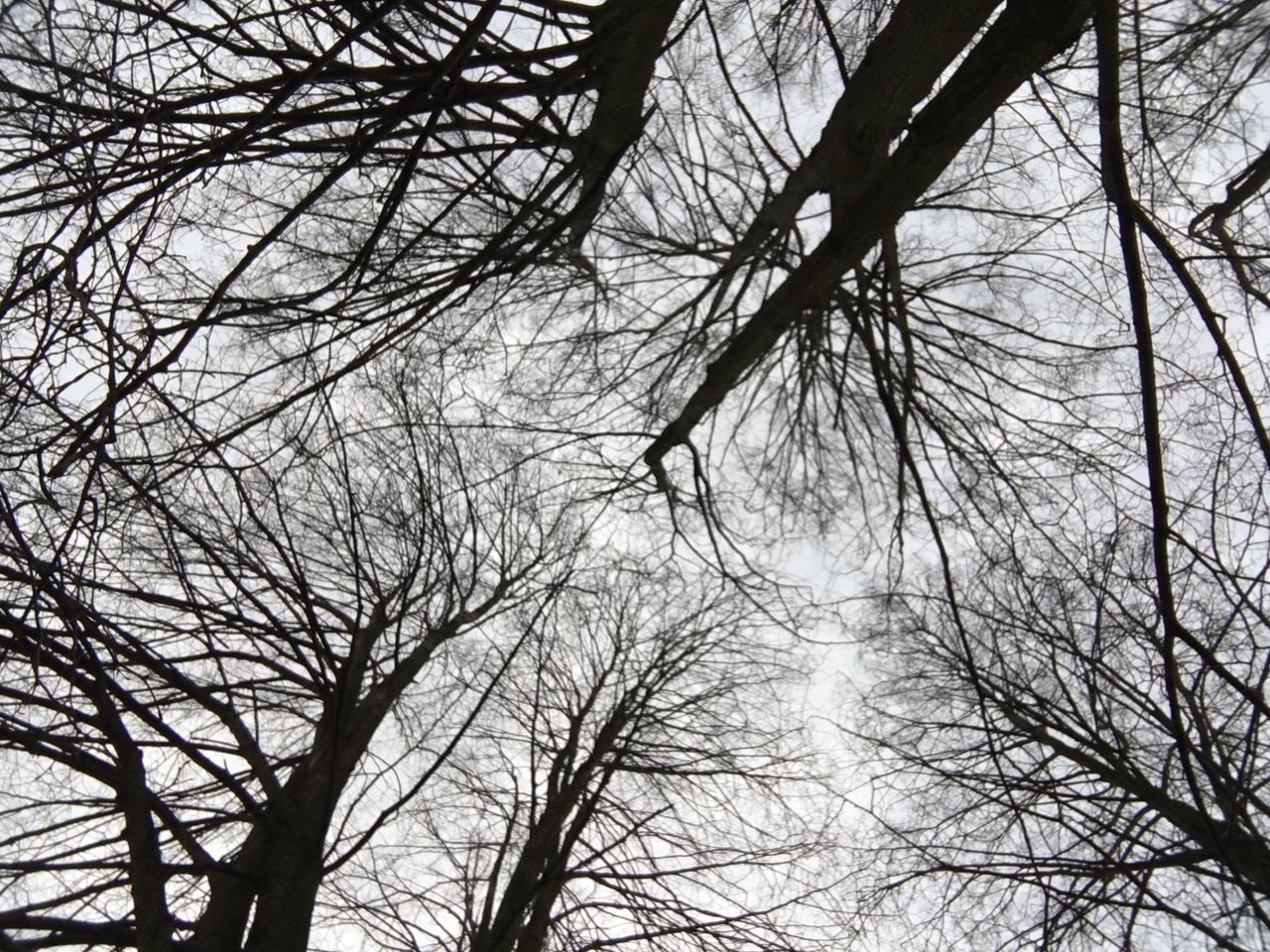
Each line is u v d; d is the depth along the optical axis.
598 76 5.12
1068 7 4.33
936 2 5.11
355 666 6.10
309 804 5.09
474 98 4.53
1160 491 3.28
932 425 7.73
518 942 6.11
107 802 4.93
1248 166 5.13
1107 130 3.46
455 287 4.74
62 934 3.83
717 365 7.39
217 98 3.92
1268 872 5.32
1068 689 6.89
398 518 6.43
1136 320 3.31
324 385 4.39
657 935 6.19
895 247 6.70
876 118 5.58
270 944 4.42
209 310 3.59
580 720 7.66
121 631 4.33
